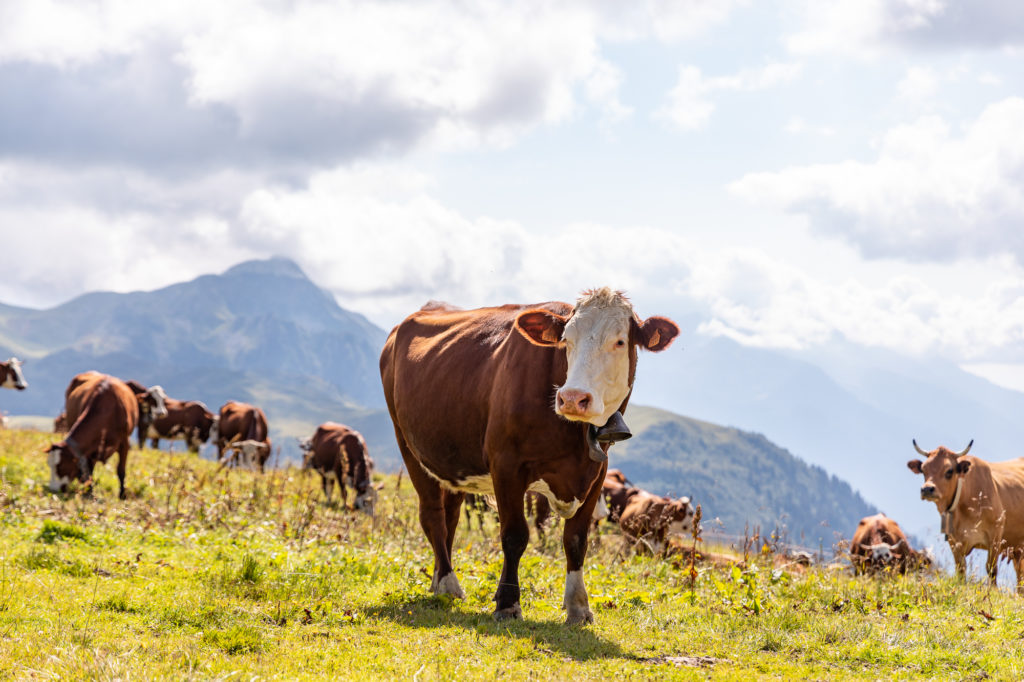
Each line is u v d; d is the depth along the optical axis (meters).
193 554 10.26
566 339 7.41
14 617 6.51
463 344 8.88
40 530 10.91
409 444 9.62
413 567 10.08
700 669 6.36
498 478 7.76
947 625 7.96
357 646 6.41
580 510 7.85
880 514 16.61
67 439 16.83
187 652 5.86
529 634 6.96
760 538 11.46
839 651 7.02
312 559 10.16
